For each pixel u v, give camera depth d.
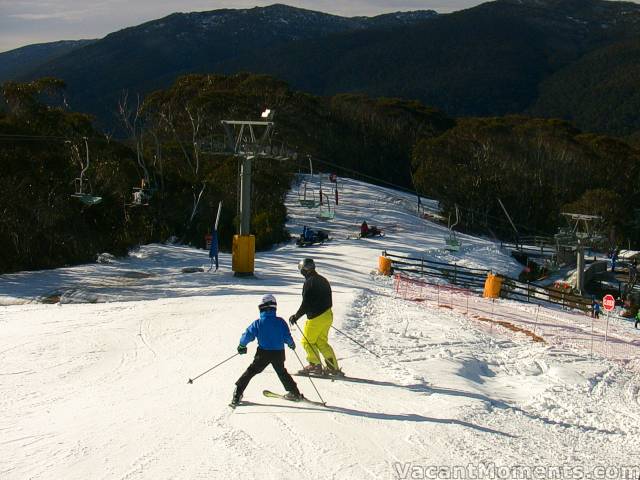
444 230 56.75
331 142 83.25
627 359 16.48
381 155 92.06
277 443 7.86
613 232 61.91
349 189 73.62
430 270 36.06
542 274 46.38
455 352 14.25
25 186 37.22
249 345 13.37
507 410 10.10
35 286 25.20
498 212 68.62
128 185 45.25
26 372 11.35
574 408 10.79
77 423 8.59
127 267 31.55
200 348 13.09
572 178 76.31
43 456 7.40
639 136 127.38
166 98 71.00
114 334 14.41
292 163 60.75
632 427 9.92
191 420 8.66
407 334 15.76
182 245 43.53
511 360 14.47
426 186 69.69
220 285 25.56
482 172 70.25
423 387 10.79
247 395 9.88
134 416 8.84
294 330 15.25
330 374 11.10
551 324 21.83
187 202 48.03
